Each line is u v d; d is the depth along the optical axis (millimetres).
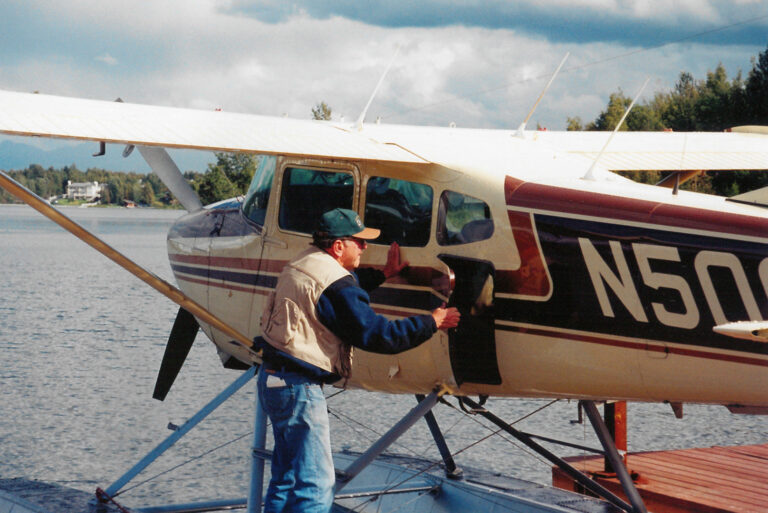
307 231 5020
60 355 14656
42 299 22828
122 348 15445
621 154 6008
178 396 11820
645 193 4148
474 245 4371
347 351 4020
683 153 6105
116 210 162000
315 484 3955
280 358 3945
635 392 4148
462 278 4391
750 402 3924
